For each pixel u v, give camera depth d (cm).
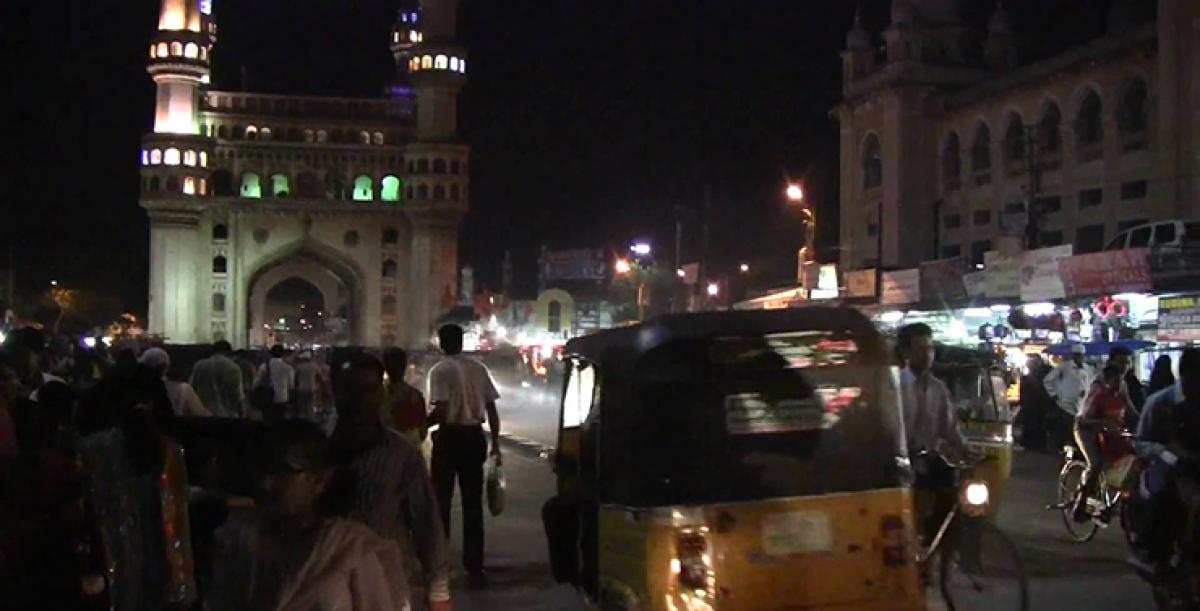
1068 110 4225
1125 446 1134
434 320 8606
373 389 554
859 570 654
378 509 539
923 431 843
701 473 646
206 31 8806
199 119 8681
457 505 1517
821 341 668
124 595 573
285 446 377
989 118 4641
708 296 5606
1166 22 3653
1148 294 2202
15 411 600
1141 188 3891
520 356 5241
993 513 1093
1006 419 1109
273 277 9388
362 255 8881
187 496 605
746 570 638
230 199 8512
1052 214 4300
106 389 599
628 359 660
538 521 1380
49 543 500
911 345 852
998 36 5131
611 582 671
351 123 8975
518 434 2673
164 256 8375
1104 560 1093
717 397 653
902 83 4944
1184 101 3600
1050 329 2506
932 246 4934
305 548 374
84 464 552
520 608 921
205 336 8525
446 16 8894
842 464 663
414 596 545
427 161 8662
